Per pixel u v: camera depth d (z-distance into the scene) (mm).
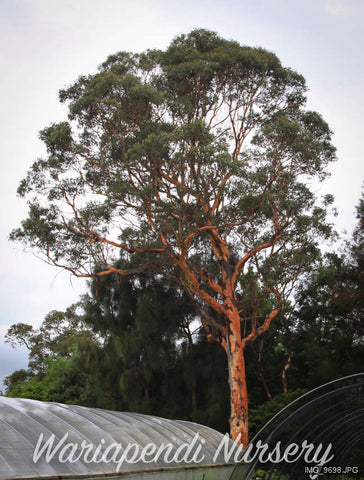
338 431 18438
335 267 32094
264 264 29406
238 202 27516
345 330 29547
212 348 31625
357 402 14875
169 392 31375
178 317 32188
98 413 16859
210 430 19312
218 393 30578
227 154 25500
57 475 11398
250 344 32406
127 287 32188
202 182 26391
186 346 32219
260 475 17219
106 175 28828
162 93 27562
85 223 28250
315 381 29406
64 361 39250
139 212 28188
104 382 30922
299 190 28875
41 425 13477
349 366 27625
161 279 31734
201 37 30016
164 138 25312
